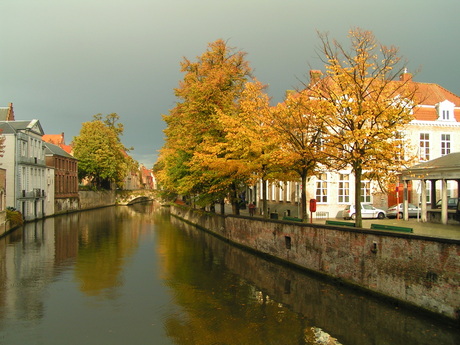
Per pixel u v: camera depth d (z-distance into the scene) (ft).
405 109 52.47
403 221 73.51
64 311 43.06
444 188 63.41
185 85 107.04
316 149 59.93
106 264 67.05
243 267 64.13
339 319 40.16
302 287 51.47
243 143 72.54
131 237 103.40
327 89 55.26
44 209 174.40
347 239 48.65
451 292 34.88
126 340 35.68
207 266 65.21
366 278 45.52
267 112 67.77
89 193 249.14
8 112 187.21
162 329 38.09
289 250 62.80
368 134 47.80
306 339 35.70
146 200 388.98
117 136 264.72
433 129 100.89
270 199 120.26
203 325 39.06
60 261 69.56
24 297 48.11
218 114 83.41
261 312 42.50
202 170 93.15
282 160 61.93
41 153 173.47
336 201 96.17
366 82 52.80
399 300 40.65
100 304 45.44
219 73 87.61
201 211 122.31
